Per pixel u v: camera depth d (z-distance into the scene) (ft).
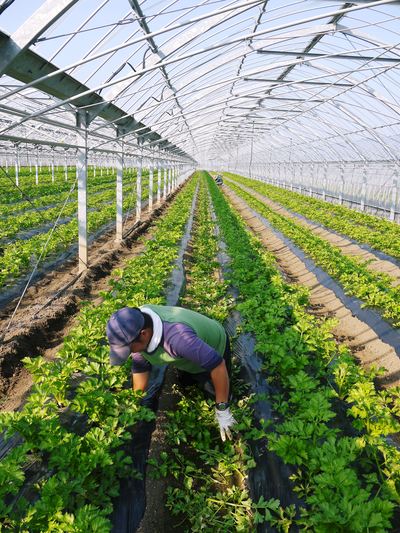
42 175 145.38
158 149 86.38
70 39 24.26
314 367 24.41
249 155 204.85
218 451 18.76
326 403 18.06
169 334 14.83
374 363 27.89
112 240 59.00
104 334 24.61
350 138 85.66
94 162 158.10
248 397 21.83
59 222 67.21
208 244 54.44
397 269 47.57
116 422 16.92
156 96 50.83
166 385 22.95
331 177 109.81
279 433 19.40
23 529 13.37
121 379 19.66
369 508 13.43
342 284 41.22
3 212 71.36
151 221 76.43
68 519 12.75
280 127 109.19
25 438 16.47
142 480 16.98
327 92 68.64
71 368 20.72
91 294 38.50
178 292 37.19
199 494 16.97
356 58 43.91
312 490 16.33
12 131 77.10
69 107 36.60
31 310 33.27
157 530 15.90
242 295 36.06
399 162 75.46
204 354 14.85
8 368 24.86
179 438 19.12
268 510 15.56
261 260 46.42
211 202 111.45
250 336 28.48
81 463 15.07
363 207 91.04
